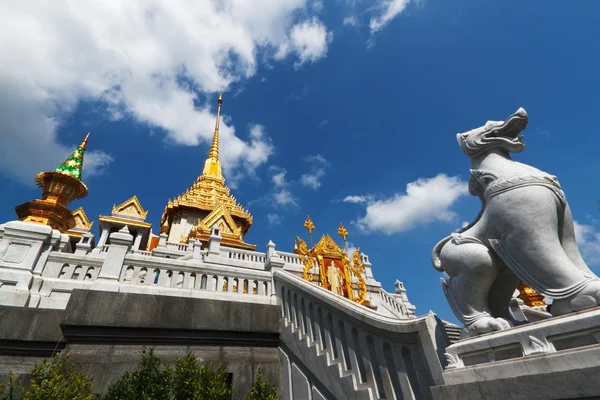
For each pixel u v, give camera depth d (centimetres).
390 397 411
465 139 463
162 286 823
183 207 4319
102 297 689
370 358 464
